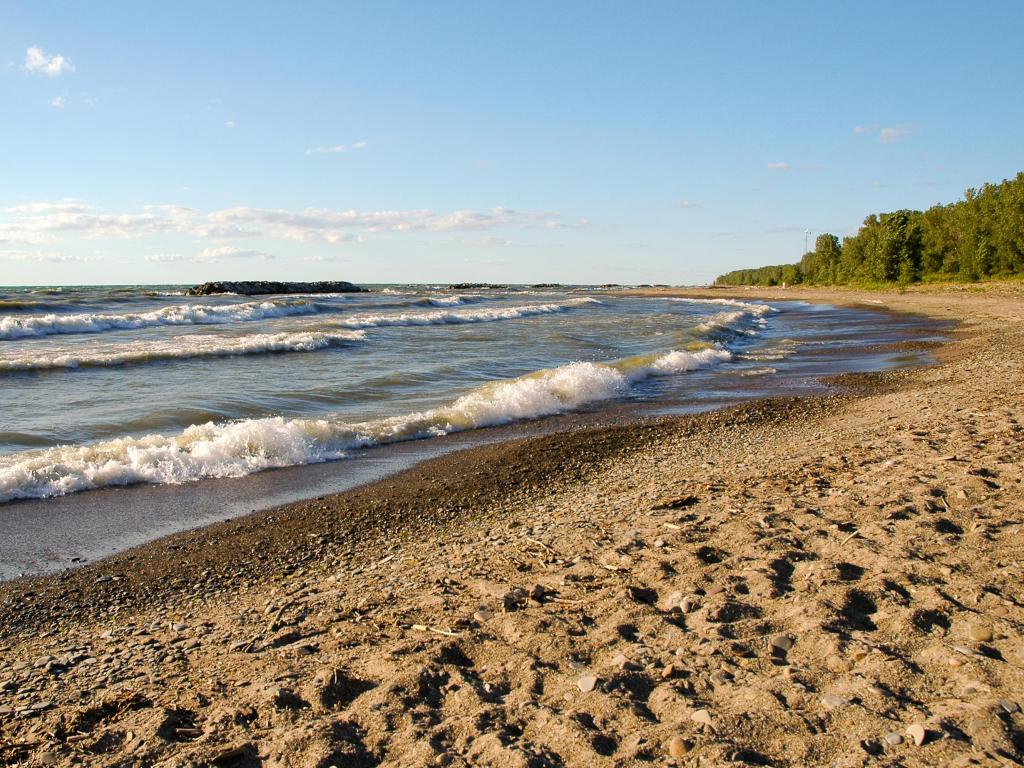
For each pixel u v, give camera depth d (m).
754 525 5.32
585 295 91.69
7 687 3.93
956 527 4.80
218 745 3.04
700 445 10.25
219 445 9.60
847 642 3.38
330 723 3.12
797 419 11.90
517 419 12.81
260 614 4.90
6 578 5.88
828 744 2.64
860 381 16.30
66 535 6.86
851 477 6.50
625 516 6.24
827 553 4.62
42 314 32.41
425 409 13.27
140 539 6.78
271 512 7.59
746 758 2.60
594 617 4.06
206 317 32.56
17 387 14.20
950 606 3.64
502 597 4.50
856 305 54.28
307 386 15.09
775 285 130.75
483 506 7.73
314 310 40.97
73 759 3.04
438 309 47.69
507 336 27.72
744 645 3.50
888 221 79.81
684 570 4.60
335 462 9.70
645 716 2.98
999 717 2.66
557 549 5.46
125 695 3.62
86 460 8.95
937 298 53.44
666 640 3.68
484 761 2.76
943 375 15.93
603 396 15.23
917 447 7.41
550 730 2.93
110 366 17.23
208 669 3.96
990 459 6.38
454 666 3.60
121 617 5.14
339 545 6.62
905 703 2.86
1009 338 23.31
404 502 7.92
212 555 6.38
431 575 5.26
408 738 2.97
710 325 31.09
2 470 8.27
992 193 67.69
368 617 4.50
